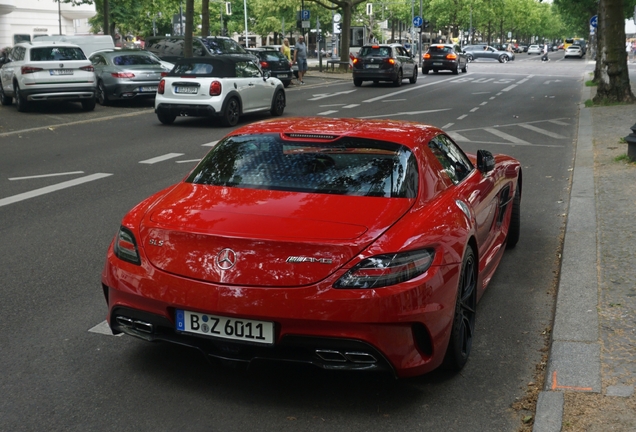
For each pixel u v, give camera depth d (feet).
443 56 135.13
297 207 12.37
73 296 17.57
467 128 53.11
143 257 11.98
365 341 10.96
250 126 16.02
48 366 13.53
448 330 12.00
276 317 10.98
